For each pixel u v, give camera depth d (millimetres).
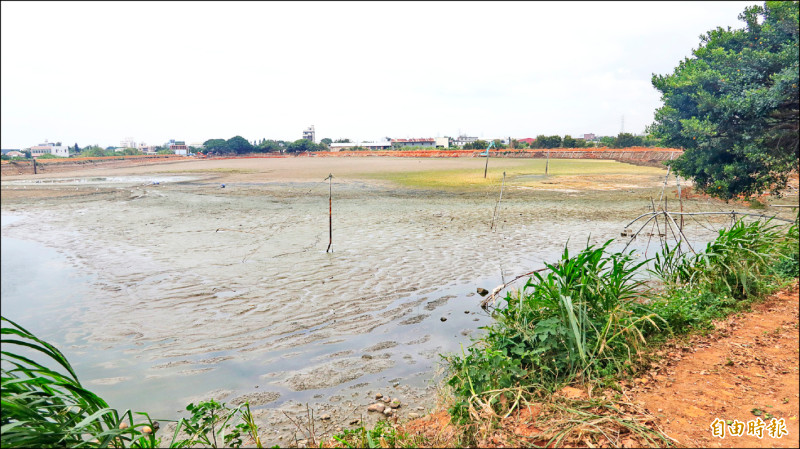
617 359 5012
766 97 12039
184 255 12461
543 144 87000
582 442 3730
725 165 13977
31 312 8086
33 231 16188
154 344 6793
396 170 49531
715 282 7195
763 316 6113
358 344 6727
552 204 22375
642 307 6109
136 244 13906
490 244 13531
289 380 5664
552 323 5230
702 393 4246
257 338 6992
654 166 48500
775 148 13188
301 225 17141
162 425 4727
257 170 54812
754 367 4656
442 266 11141
